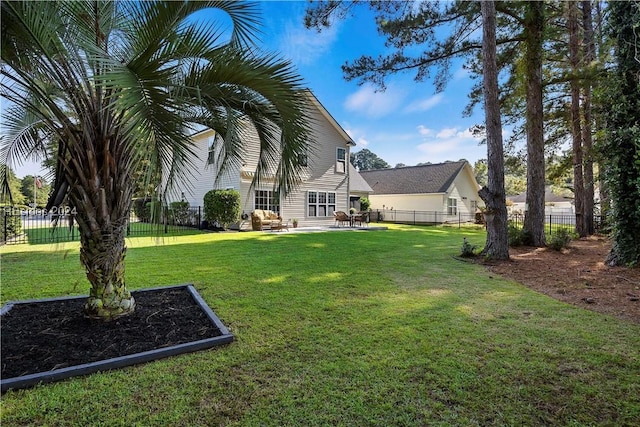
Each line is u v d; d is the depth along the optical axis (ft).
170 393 7.04
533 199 30.30
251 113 11.68
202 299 13.01
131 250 26.89
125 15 9.46
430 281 17.04
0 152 13.20
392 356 8.74
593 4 34.78
